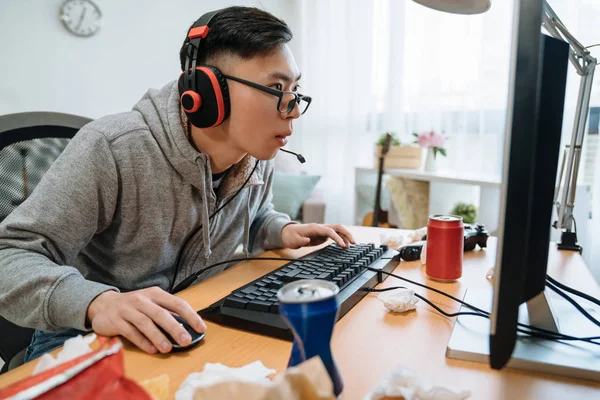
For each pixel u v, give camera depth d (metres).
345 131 2.94
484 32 2.27
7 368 0.84
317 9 2.92
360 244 0.95
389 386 0.42
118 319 0.54
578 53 0.74
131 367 0.48
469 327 0.57
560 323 0.58
